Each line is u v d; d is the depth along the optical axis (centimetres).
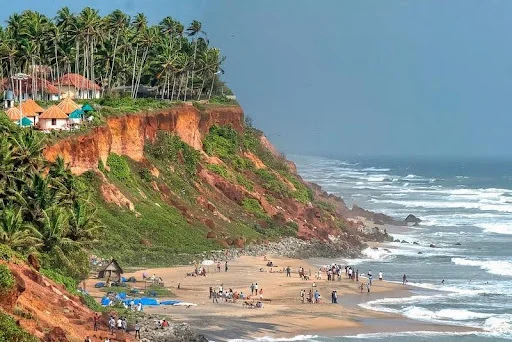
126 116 13100
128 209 11594
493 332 8031
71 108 12306
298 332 7819
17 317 5475
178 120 14812
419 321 8456
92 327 6381
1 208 7400
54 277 7075
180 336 6931
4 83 14088
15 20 13962
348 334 7838
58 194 7944
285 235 13650
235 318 8169
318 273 10775
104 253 10275
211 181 14500
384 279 10975
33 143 8219
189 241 11738
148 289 9094
